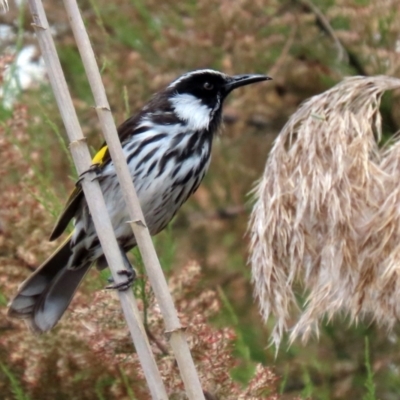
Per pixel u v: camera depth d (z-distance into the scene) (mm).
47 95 13242
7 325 9773
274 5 13445
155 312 8656
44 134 12000
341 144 7887
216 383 8219
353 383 12516
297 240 7871
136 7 13711
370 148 8062
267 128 14461
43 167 12352
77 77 13945
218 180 14672
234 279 13828
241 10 13258
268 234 7977
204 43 13367
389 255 7555
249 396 8203
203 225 14430
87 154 7246
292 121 8305
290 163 8031
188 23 13508
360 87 8273
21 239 9969
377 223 7605
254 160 14516
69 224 10156
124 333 8523
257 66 13703
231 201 14656
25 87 13156
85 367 9445
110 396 9578
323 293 7723
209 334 8289
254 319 13094
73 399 9555
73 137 7242
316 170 7871
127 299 7094
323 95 8320
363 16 12883
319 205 7773
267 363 12391
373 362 12641
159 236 12688
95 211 7203
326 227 7805
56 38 14266
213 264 13867
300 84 13914
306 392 10000
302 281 8219
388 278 7520
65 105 7262
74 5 7164
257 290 8062
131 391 8703
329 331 12742
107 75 13273
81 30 7188
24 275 9922
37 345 9469
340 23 13641
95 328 8555
